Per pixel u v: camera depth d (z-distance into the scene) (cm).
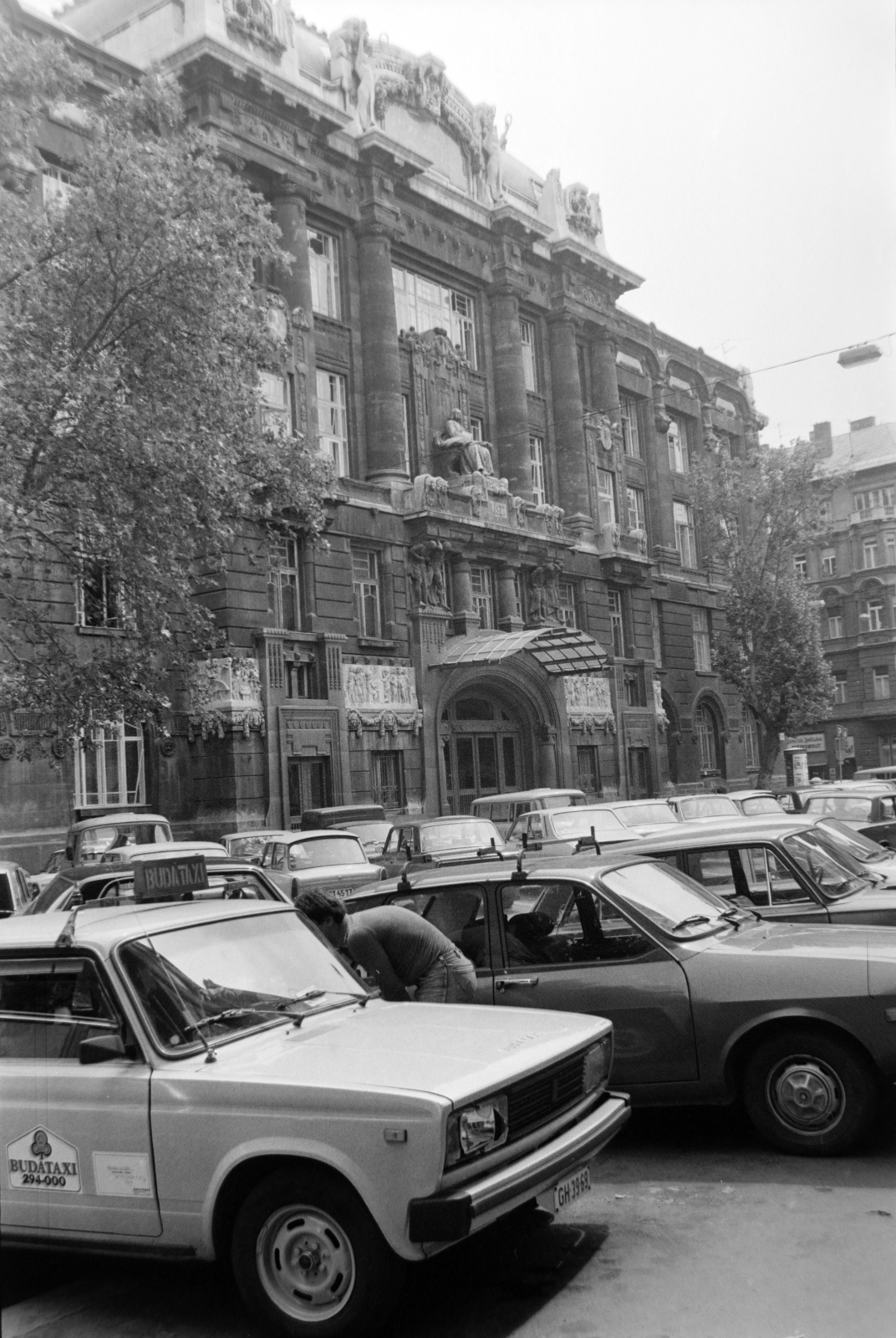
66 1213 509
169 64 2966
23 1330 496
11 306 1583
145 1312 509
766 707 4125
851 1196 584
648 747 4256
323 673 2981
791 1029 657
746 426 5519
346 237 3444
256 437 1841
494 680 3572
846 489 7094
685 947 695
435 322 3794
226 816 2730
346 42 3512
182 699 2794
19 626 1873
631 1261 526
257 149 3111
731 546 4141
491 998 716
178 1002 536
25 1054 538
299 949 614
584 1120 545
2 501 1484
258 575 2845
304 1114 471
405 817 3166
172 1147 490
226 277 1717
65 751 1725
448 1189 457
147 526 1623
